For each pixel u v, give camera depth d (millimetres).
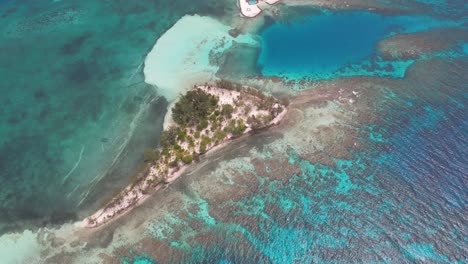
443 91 44406
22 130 41062
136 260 30000
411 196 34281
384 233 31750
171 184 35219
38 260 30219
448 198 34125
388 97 43625
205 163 36938
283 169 36281
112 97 44531
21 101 44344
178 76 47125
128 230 31797
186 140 38562
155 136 39844
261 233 31688
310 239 31375
